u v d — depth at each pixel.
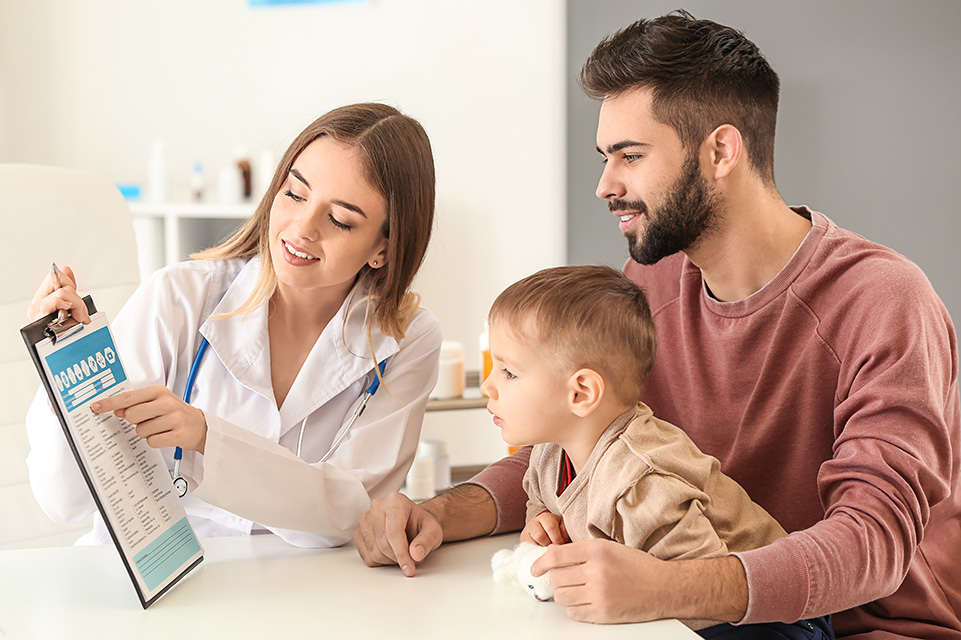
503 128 3.13
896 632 1.20
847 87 2.74
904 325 1.10
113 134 3.15
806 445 1.21
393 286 1.37
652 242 1.26
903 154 2.73
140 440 1.01
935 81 2.70
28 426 1.22
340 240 1.26
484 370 2.32
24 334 0.85
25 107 3.12
